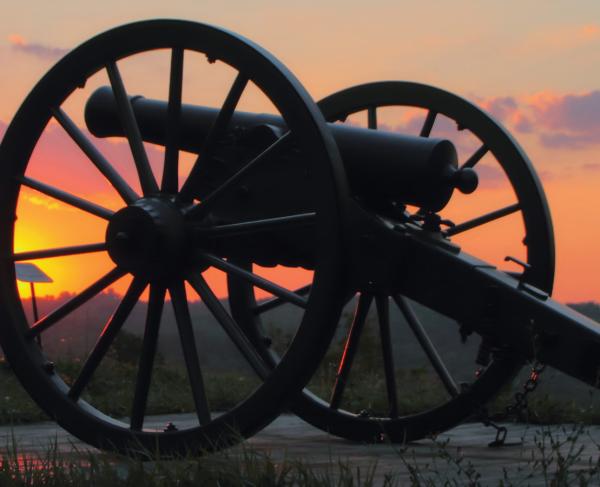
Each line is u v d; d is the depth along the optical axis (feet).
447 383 27.04
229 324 22.40
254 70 21.71
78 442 27.12
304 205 23.75
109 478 17.19
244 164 24.86
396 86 30.63
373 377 52.29
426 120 30.50
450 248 22.66
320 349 20.81
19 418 35.27
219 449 21.48
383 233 23.06
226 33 22.12
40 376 24.16
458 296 22.07
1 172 25.02
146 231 22.59
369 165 23.98
